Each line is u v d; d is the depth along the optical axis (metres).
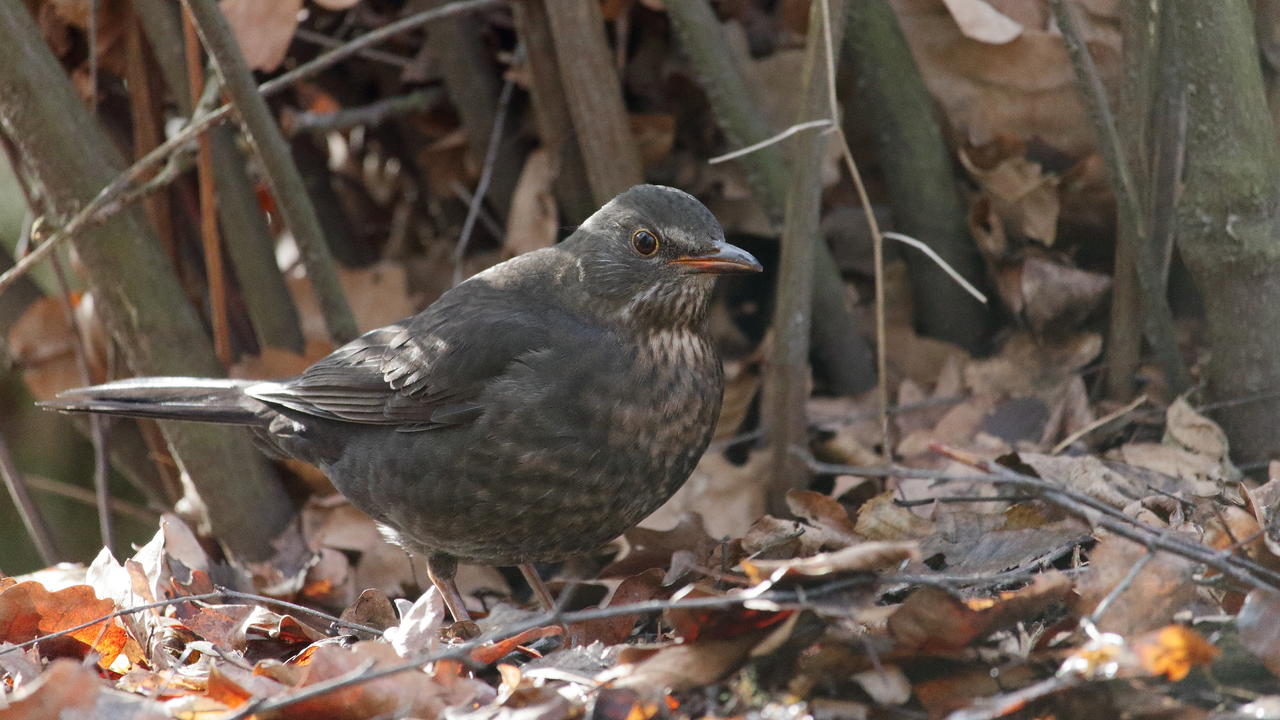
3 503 14.45
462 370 8.77
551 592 10.68
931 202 10.59
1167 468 9.12
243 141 12.07
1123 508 8.34
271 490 10.54
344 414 9.28
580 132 10.42
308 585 10.30
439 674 6.86
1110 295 10.43
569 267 9.02
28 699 6.48
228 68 9.31
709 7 10.13
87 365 11.20
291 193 9.82
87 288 11.77
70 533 14.49
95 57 10.30
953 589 6.98
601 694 6.69
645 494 8.84
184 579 9.66
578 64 10.21
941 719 6.55
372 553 10.62
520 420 8.55
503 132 11.89
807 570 6.55
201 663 7.68
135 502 14.44
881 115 10.37
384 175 13.70
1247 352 9.15
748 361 11.05
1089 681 6.45
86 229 9.90
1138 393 10.14
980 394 10.55
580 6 10.11
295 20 10.12
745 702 6.68
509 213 12.27
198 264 11.71
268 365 10.91
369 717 6.74
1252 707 6.26
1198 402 9.66
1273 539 7.69
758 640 6.75
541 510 8.75
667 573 9.05
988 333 11.16
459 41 11.36
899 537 8.52
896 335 11.35
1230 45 8.60
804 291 9.56
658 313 8.76
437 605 7.79
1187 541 6.96
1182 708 6.34
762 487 10.47
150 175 10.88
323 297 10.27
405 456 8.99
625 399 8.59
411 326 9.31
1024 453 9.08
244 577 10.18
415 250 13.59
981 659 6.81
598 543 9.12
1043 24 10.09
